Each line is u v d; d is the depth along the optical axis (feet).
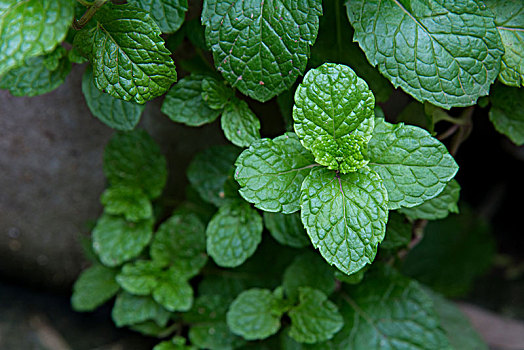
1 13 1.30
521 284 2.18
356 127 1.36
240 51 1.40
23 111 1.65
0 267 1.86
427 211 1.50
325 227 1.35
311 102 1.35
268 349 1.68
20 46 1.30
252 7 1.39
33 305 1.86
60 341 1.80
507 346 1.95
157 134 1.70
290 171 1.38
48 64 1.49
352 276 1.54
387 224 1.52
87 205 1.78
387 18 1.41
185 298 1.65
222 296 1.69
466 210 2.11
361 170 1.37
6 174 1.73
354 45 1.52
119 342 1.81
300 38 1.40
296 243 1.54
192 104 1.49
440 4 1.40
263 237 1.70
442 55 1.40
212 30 1.40
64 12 1.31
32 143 1.69
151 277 1.65
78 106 1.65
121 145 1.63
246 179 1.37
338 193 1.36
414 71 1.40
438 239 2.05
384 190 1.35
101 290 1.71
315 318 1.57
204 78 1.47
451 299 2.09
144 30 1.37
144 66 1.38
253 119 1.49
